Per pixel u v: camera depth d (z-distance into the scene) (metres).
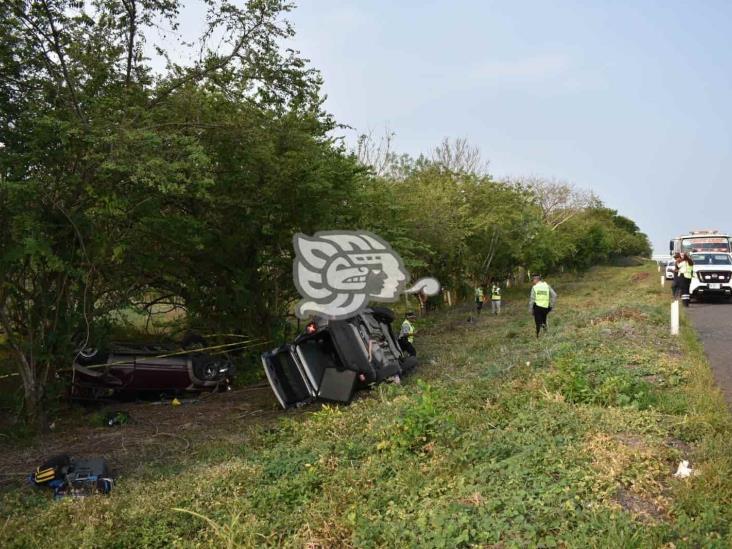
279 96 12.77
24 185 9.09
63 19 9.98
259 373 14.76
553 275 61.59
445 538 4.80
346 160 15.38
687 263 20.70
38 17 9.65
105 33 10.84
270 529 5.50
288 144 13.41
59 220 10.38
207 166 11.33
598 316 17.80
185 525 5.83
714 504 4.88
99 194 10.20
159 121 11.19
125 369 12.57
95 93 10.67
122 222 11.59
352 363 11.00
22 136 9.71
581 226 59.44
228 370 13.71
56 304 10.80
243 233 14.74
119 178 10.16
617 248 86.94
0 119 9.78
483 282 36.09
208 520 5.56
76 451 9.20
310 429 8.81
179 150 10.10
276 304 16.38
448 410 8.62
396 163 32.94
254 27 11.58
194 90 11.80
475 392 9.61
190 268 15.05
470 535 4.84
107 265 12.02
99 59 10.69
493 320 23.80
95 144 9.25
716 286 22.25
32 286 10.80
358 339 11.29
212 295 15.66
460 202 30.77
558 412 7.82
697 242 29.80
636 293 29.14
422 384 8.95
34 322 10.80
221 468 7.52
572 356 10.94
